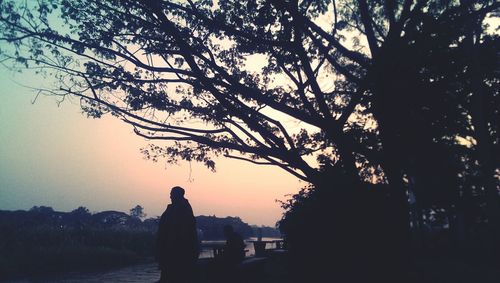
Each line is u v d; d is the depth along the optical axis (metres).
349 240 10.20
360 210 10.35
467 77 14.38
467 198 18.91
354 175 11.94
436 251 19.52
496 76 16.89
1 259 18.14
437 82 13.49
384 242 10.25
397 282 10.13
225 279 11.20
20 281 15.76
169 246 7.82
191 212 8.12
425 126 13.77
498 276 11.45
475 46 14.47
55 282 15.35
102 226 35.34
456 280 10.70
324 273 10.34
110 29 14.12
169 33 12.93
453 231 24.00
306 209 10.93
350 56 14.66
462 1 14.36
